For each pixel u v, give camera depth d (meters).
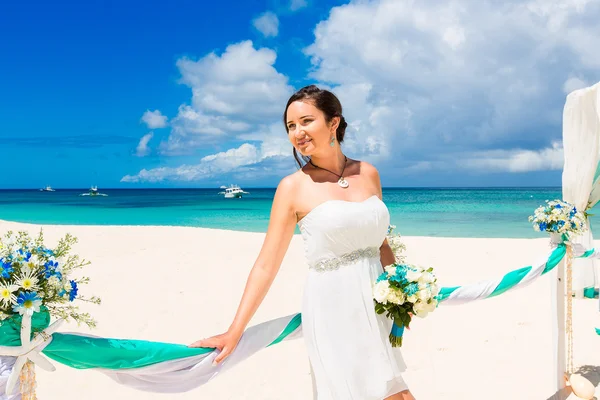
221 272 9.95
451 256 11.71
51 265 1.95
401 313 2.57
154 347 2.29
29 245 2.02
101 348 2.15
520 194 100.75
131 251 12.34
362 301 2.62
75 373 5.16
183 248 12.88
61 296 2.00
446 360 5.34
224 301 7.79
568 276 4.40
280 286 8.82
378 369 2.61
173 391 2.39
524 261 10.96
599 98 4.93
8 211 47.41
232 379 5.00
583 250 4.59
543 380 4.76
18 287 1.86
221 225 28.25
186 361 2.38
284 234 2.69
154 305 7.53
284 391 4.69
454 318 6.85
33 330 1.98
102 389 4.79
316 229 2.61
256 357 5.58
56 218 36.41
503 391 4.54
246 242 14.04
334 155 2.83
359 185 2.84
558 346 4.45
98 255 11.72
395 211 38.69
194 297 8.01
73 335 2.14
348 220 2.56
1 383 1.91
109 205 62.06
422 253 12.16
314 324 2.67
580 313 6.77
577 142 5.10
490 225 24.42
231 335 2.50
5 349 1.91
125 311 7.20
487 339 5.98
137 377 2.32
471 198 76.44
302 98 2.68
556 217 4.24
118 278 9.31
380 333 2.69
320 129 2.67
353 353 2.60
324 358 2.63
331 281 2.63
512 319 6.75
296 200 2.68
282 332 2.75
